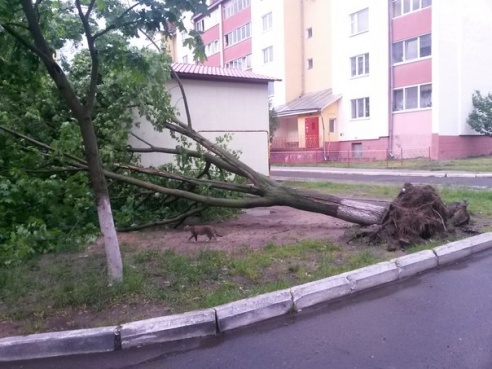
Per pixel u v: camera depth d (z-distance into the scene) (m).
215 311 4.12
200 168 9.32
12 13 4.57
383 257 5.81
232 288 4.80
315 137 30.11
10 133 6.73
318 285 4.77
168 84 12.09
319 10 31.80
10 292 4.70
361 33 26.88
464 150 23.92
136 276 4.98
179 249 6.47
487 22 24.03
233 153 10.51
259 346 3.78
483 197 10.34
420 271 5.68
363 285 5.07
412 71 24.16
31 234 5.23
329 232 7.41
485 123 22.78
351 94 27.94
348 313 4.41
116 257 4.89
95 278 4.99
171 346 3.83
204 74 12.45
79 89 8.62
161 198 8.52
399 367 3.33
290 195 7.83
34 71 5.41
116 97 8.86
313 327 4.11
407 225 6.43
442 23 22.62
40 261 5.91
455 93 23.38
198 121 12.56
